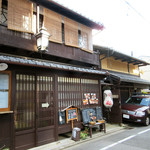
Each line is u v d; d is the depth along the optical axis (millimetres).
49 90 6164
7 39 5230
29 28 5871
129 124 9789
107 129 8141
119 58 13180
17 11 5609
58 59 7648
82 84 7723
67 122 6527
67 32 7547
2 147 4566
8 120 4848
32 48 5918
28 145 5219
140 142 5820
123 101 13023
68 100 6879
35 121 5512
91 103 7969
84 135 6398
